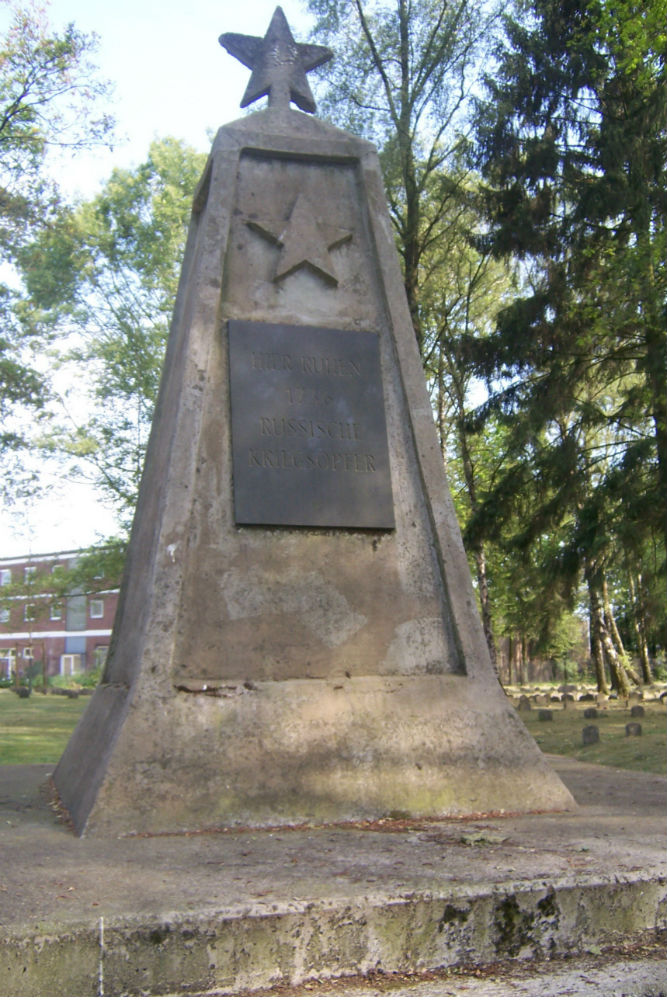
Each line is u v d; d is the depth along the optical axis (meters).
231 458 6.06
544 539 22.44
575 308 17.17
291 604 5.93
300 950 3.45
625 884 3.89
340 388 6.39
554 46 18.80
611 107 18.22
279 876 3.91
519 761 5.75
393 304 6.67
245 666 5.73
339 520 6.14
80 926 3.24
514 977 3.51
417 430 6.46
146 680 5.39
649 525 16.59
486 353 18.53
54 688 43.47
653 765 9.88
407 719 5.68
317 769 5.36
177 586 5.65
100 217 26.19
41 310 24.44
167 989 3.30
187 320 6.49
